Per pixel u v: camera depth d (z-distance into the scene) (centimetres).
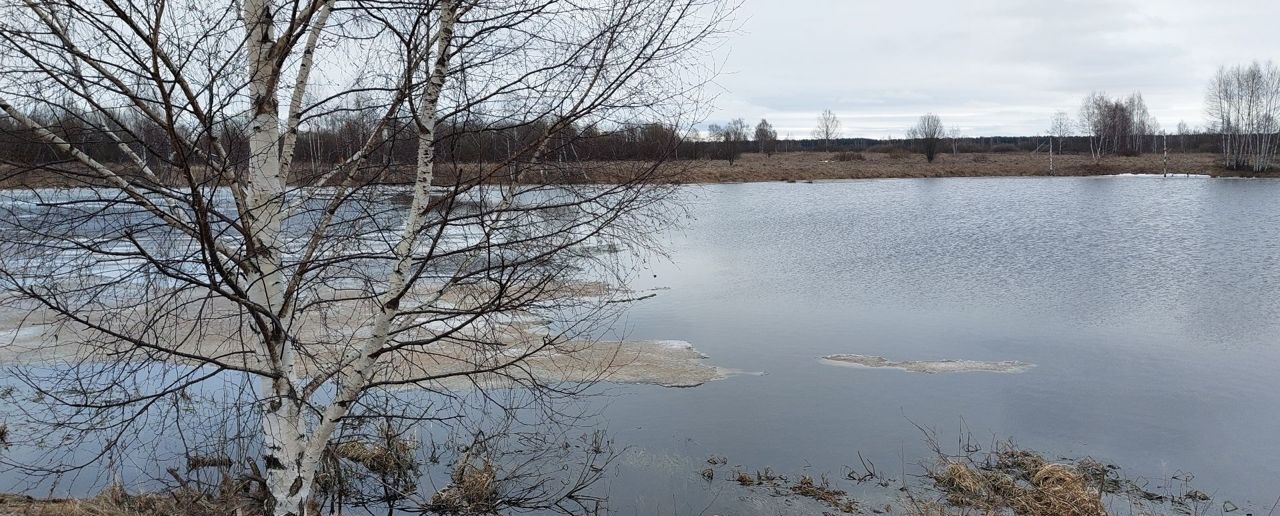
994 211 4347
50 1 439
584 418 1181
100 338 561
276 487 553
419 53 521
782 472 1009
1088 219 3862
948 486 961
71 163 467
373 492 893
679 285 2309
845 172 7931
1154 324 1792
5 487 862
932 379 1409
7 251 461
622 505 904
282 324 559
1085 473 1003
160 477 860
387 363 652
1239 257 2625
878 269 2569
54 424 555
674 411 1231
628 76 538
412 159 583
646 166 559
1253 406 1257
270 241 543
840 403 1279
